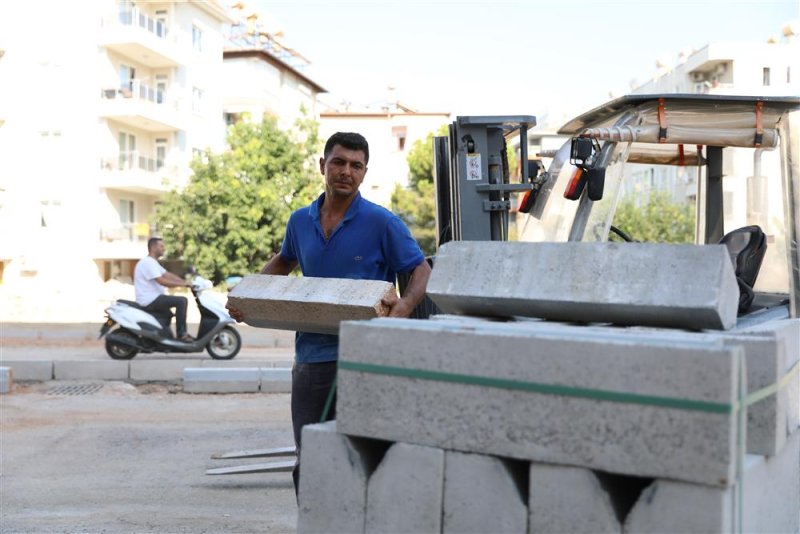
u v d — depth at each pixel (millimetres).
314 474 2852
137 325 12367
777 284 5816
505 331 2566
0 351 14633
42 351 14656
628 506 2494
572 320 2947
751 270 5305
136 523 5359
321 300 3639
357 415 2770
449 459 2604
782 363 2732
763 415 2635
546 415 2439
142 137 37000
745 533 2473
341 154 4172
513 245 3092
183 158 37500
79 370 11492
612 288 2791
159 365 11547
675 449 2258
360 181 4238
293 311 3791
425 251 39438
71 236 33875
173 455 7504
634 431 2311
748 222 6027
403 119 58719
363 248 4227
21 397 10328
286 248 4539
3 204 33875
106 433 8344
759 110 5773
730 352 2197
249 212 31766
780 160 5840
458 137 6316
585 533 2389
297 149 33656
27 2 33969
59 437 8180
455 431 2592
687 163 6516
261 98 44531
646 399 2295
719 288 2627
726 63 41500
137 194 36656
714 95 5715
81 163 33844
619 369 2334
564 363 2414
